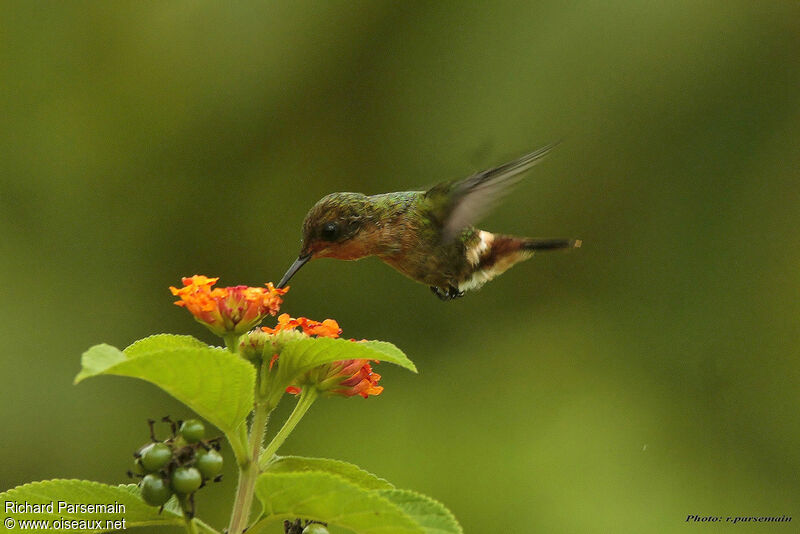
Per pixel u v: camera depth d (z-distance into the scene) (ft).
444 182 23.48
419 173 38.01
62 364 35.94
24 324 36.09
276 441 13.38
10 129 39.06
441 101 38.40
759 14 38.42
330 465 13.33
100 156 39.24
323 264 39.22
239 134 39.50
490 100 37.83
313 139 39.42
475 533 34.09
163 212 39.14
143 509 12.80
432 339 39.06
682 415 36.60
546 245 24.66
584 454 35.50
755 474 35.65
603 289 39.37
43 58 39.83
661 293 38.99
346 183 39.11
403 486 35.19
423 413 36.94
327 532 13.55
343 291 39.09
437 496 34.94
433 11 38.93
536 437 35.96
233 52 39.58
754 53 38.29
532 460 35.45
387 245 23.26
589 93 37.91
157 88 39.70
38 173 38.70
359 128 39.17
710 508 34.32
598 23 38.04
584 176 38.86
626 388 37.27
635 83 38.11
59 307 37.01
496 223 38.96
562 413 36.52
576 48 37.88
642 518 33.96
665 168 38.78
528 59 37.96
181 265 38.81
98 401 35.47
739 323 38.34
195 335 38.06
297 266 22.53
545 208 39.11
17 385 35.01
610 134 38.42
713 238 39.09
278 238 39.06
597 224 39.37
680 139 38.55
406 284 39.37
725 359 37.68
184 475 12.19
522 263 39.78
